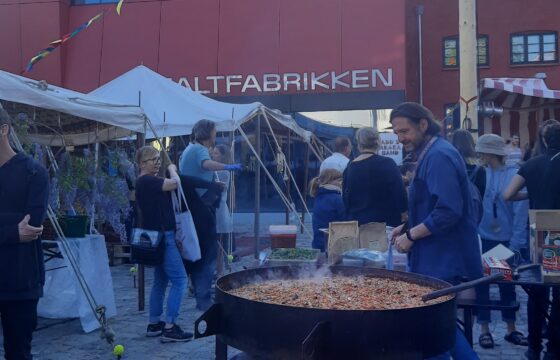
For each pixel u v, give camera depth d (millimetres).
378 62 17312
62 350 5199
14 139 4652
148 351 5168
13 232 3215
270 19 17922
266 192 17156
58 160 7617
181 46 18250
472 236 3439
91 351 5176
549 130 4730
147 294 7520
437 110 20188
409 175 6590
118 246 9672
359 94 17391
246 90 17906
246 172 16969
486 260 3662
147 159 5406
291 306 2326
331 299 2693
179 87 10125
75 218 5801
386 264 4316
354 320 2268
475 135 8164
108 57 18484
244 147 15836
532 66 19875
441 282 2928
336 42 17547
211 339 5508
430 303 2639
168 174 6012
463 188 3400
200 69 18109
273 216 17156
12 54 18578
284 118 11289
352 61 17422
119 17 18609
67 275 5906
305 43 17688
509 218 5473
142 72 9852
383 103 17281
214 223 6285
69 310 5934
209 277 6336
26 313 3371
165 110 9305
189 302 6980
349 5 17562
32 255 3359
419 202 3473
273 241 5664
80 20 18766
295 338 2311
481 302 3439
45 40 18469
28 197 3307
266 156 16797
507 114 10203
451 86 20109
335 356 2279
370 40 17406
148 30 18453
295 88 17672
